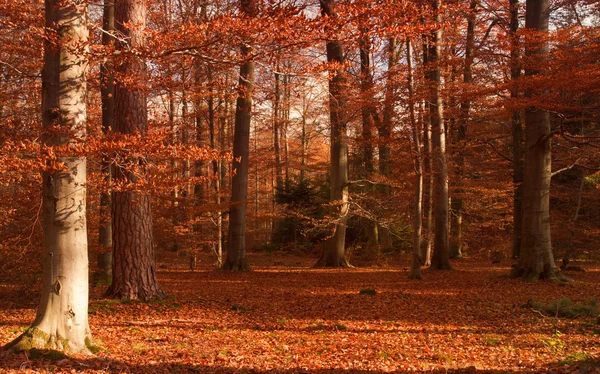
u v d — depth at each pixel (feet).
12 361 18.15
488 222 82.79
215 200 58.08
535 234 46.09
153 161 26.21
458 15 58.85
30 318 29.19
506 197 78.95
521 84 36.42
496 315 31.09
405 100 47.65
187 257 77.00
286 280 49.83
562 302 31.42
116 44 27.94
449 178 68.54
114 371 18.47
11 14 20.98
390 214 73.72
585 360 20.13
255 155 90.17
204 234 60.29
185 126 51.13
